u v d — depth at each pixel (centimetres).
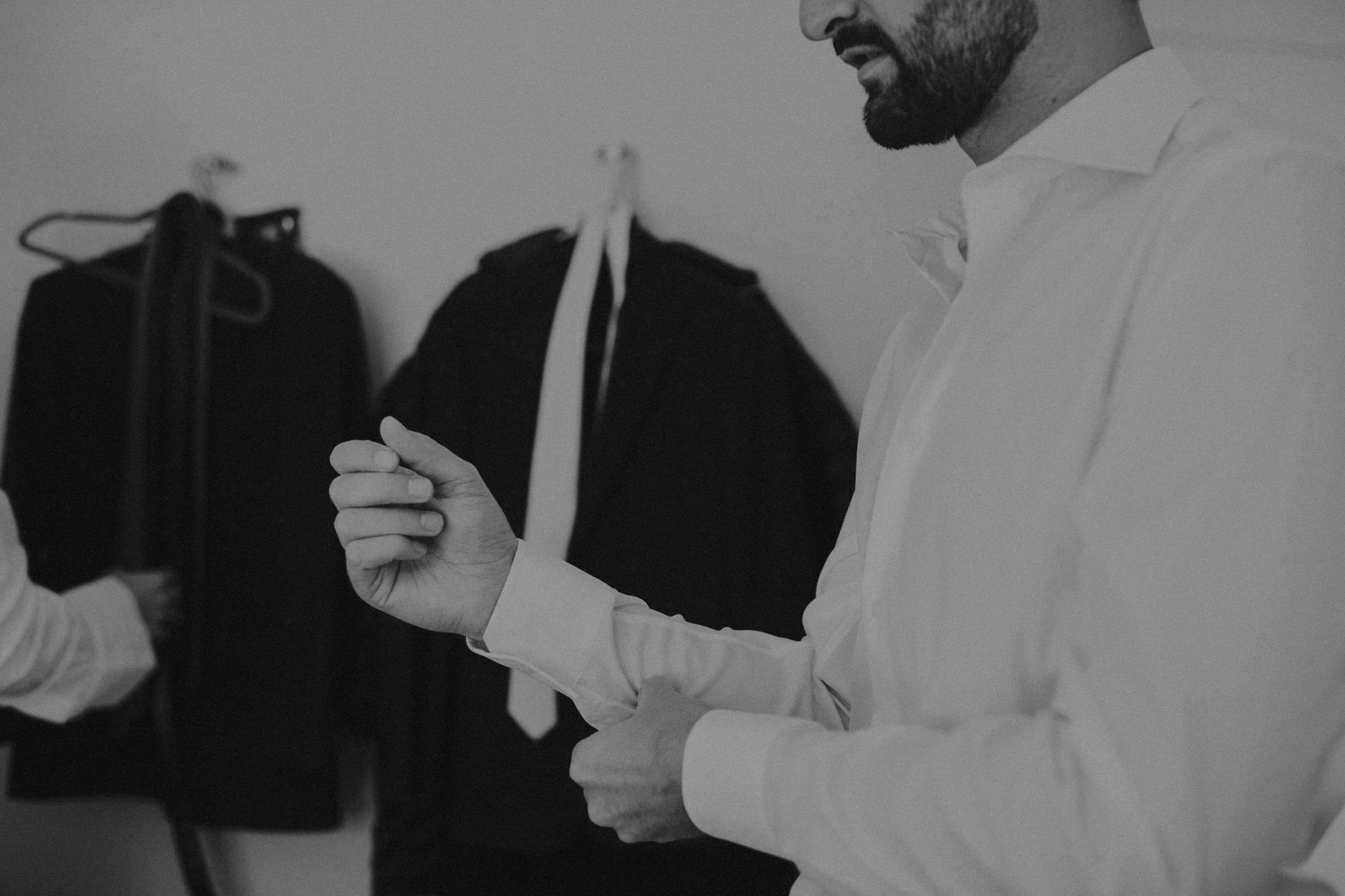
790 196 235
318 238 247
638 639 113
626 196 238
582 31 241
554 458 214
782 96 236
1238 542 73
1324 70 206
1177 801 70
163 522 225
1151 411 79
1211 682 72
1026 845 73
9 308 253
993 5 98
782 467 211
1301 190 80
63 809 251
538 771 208
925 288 231
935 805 76
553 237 230
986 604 88
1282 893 77
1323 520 73
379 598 113
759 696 115
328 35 247
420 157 245
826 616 120
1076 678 76
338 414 230
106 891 250
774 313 220
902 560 96
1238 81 207
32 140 253
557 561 114
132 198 251
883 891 78
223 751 226
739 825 85
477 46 244
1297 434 74
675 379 215
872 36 103
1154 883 71
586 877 211
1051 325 91
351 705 230
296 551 227
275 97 248
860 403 233
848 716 119
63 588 232
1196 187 86
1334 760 77
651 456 213
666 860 208
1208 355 78
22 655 172
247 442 231
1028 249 96
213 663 227
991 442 91
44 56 253
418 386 223
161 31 251
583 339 217
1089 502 79
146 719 228
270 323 232
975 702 88
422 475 109
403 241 245
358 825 245
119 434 234
